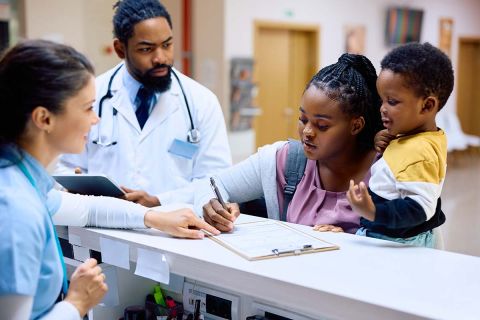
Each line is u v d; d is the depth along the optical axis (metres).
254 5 6.14
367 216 1.02
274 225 1.23
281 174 1.38
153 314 1.34
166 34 1.81
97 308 1.28
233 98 6.03
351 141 1.26
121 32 1.82
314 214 1.30
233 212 1.28
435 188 1.04
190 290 1.30
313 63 7.00
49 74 0.87
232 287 0.94
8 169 0.89
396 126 1.09
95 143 1.94
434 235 1.22
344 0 7.18
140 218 1.19
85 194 1.46
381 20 7.77
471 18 9.48
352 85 1.21
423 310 0.75
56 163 1.97
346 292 0.81
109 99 1.95
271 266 0.93
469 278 0.88
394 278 0.88
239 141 6.21
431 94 1.06
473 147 8.62
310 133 1.22
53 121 0.91
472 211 5.00
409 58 1.05
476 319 0.72
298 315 1.06
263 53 6.48
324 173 1.31
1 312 0.83
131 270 1.34
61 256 0.98
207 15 5.93
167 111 1.95
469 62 9.80
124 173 1.92
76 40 4.79
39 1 4.50
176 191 1.77
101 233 1.18
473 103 10.14
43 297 0.93
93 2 4.86
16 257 0.82
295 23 6.62
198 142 1.96
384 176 1.07
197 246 1.07
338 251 1.03
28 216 0.85
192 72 6.11
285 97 6.87
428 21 8.45
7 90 0.88
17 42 0.94
